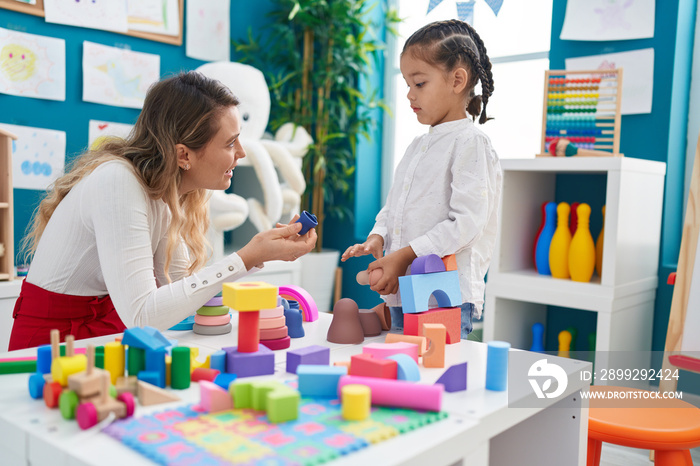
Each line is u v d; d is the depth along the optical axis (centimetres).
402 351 83
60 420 62
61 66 241
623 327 194
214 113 108
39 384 69
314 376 69
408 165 133
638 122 215
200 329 102
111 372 72
